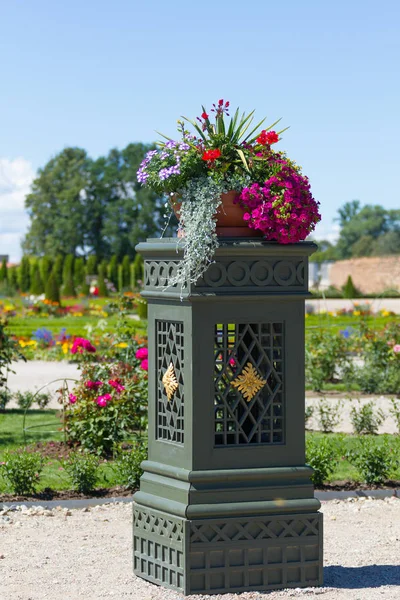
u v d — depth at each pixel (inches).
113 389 370.3
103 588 202.8
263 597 193.3
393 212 3144.7
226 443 199.5
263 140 201.2
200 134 204.4
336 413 454.9
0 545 243.3
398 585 205.6
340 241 3142.2
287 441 201.8
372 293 1969.7
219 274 196.1
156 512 203.0
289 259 201.0
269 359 201.0
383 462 321.4
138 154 2819.9
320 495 303.7
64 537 252.1
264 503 197.5
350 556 233.1
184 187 199.2
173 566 198.4
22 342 800.3
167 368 205.9
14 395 503.8
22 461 302.8
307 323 1025.5
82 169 2849.4
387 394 554.6
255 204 195.3
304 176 201.3
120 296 539.5
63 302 1732.3
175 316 199.9
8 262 3115.2
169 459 203.2
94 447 359.6
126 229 2778.1
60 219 2785.4
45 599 195.8
